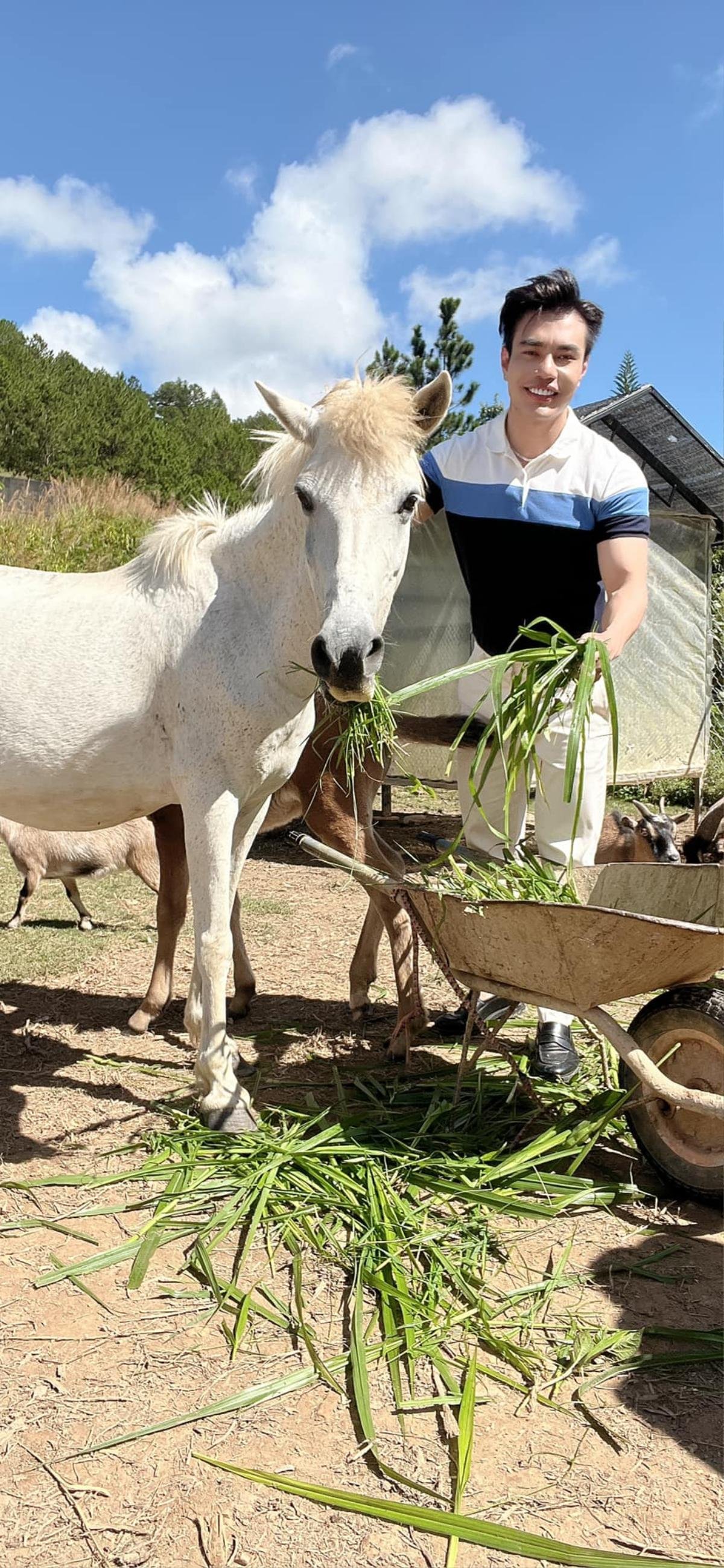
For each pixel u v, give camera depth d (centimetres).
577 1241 297
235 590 336
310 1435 219
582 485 384
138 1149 345
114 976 541
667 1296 271
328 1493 201
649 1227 305
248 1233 291
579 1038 448
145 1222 303
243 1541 191
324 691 327
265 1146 331
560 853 420
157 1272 279
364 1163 327
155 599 348
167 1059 431
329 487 285
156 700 345
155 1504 200
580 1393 234
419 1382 237
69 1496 201
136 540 1617
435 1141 344
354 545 280
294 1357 245
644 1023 324
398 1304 262
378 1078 407
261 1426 221
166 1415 224
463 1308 261
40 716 345
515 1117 360
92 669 345
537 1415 227
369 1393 231
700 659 1037
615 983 303
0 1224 300
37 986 521
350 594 275
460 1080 358
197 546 348
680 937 283
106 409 5553
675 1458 215
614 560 374
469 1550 190
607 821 724
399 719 516
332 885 772
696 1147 314
